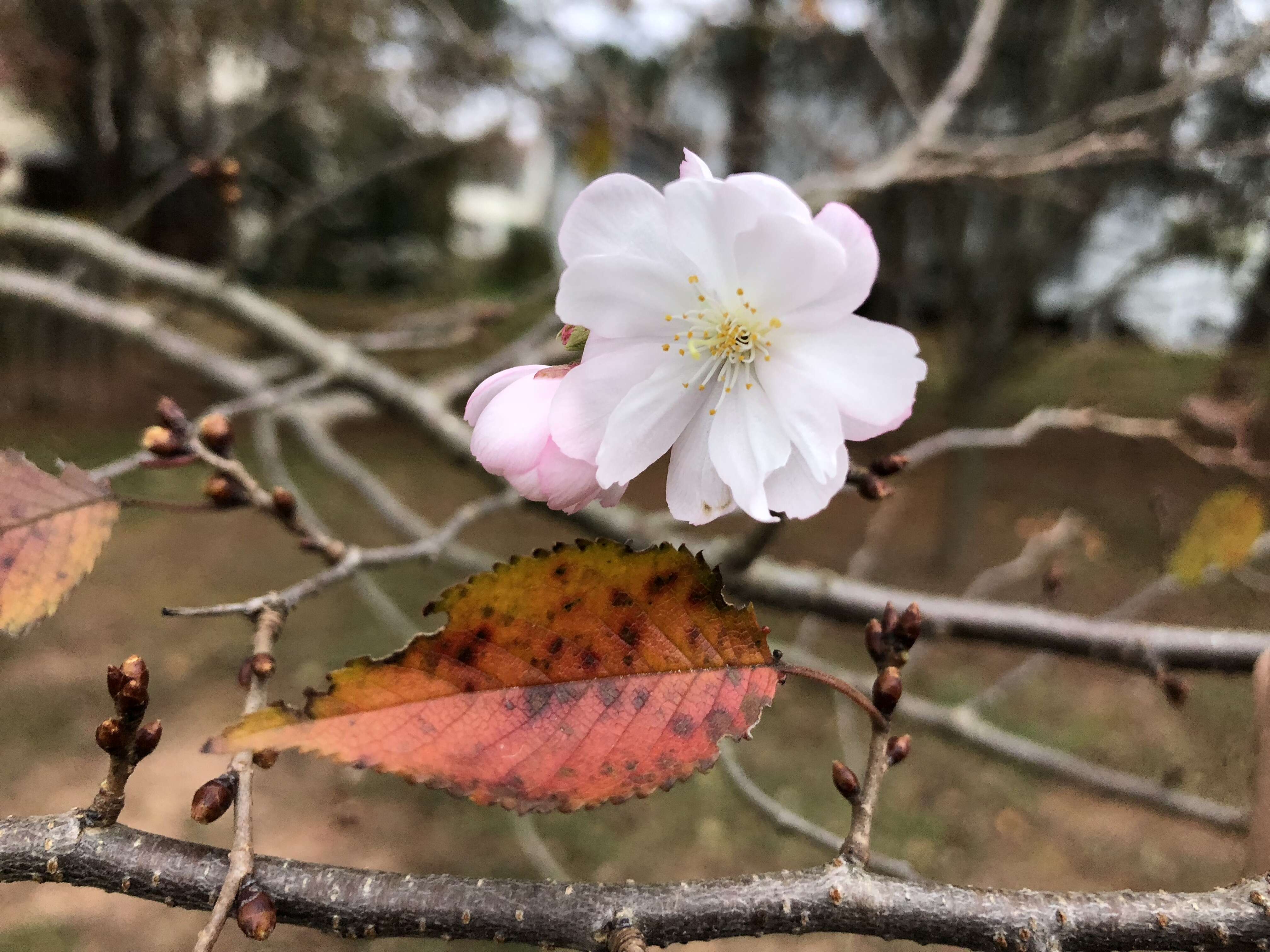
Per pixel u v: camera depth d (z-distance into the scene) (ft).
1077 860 1.32
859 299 0.34
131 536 2.18
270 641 0.41
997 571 1.00
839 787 0.33
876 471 0.47
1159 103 1.01
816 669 0.31
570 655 0.28
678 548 0.30
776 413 0.35
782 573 0.64
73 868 0.30
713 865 1.38
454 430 0.85
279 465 0.91
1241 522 0.56
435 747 0.27
